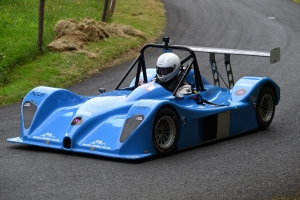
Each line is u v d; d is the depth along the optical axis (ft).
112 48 204.23
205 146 100.58
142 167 85.35
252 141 104.12
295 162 89.61
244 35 245.65
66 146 92.79
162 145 92.84
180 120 95.35
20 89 158.40
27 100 101.35
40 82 165.78
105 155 88.22
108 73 179.22
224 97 112.47
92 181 77.87
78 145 91.40
